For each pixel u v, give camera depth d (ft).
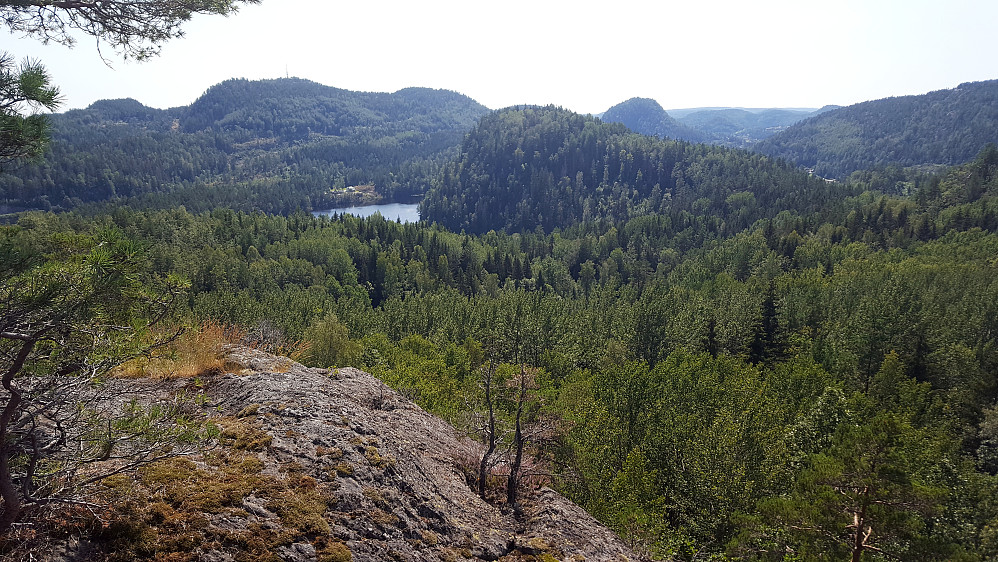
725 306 239.30
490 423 36.68
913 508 48.08
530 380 38.47
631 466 69.00
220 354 36.63
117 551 15.53
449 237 538.88
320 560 18.02
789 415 106.22
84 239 14.48
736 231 539.29
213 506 18.66
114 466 19.29
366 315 248.93
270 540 18.04
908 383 136.87
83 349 15.76
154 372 30.89
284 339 56.24
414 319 248.52
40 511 15.47
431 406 70.08
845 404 90.79
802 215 518.78
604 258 495.82
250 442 24.02
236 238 436.35
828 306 219.20
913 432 50.08
